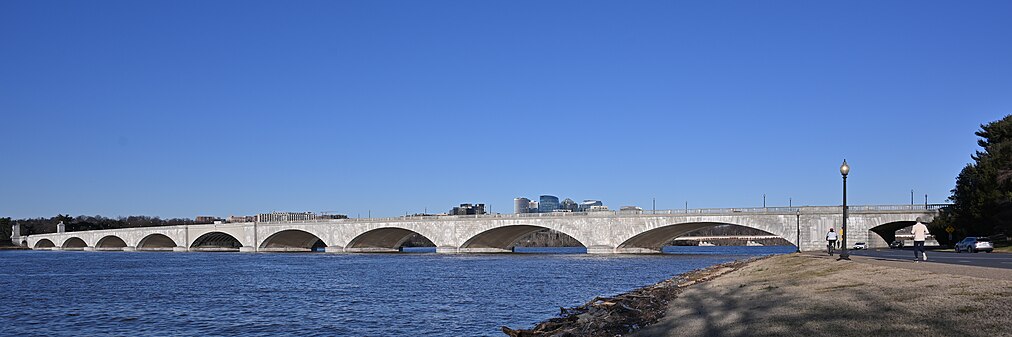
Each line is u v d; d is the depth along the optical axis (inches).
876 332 860.0
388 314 2249.0
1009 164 4148.6
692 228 6092.5
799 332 928.3
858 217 4948.3
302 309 2416.3
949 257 2568.9
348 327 1998.0
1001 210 4028.1
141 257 7396.7
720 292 1818.4
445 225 7076.8
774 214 5285.4
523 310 2298.2
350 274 4099.4
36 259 6963.6
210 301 2694.4
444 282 3425.2
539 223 6476.4
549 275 3801.7
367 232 7632.9
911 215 4778.5
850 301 1156.5
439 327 1959.9
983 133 4805.6
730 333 1026.7
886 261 2177.7
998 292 1047.6
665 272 3944.4
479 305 2447.1
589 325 1444.4
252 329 1999.3
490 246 7436.0
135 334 1948.8
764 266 2778.1
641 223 5989.2
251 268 4872.0
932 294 1111.6
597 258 5708.7
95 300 2775.6
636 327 1321.4
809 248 5128.0
